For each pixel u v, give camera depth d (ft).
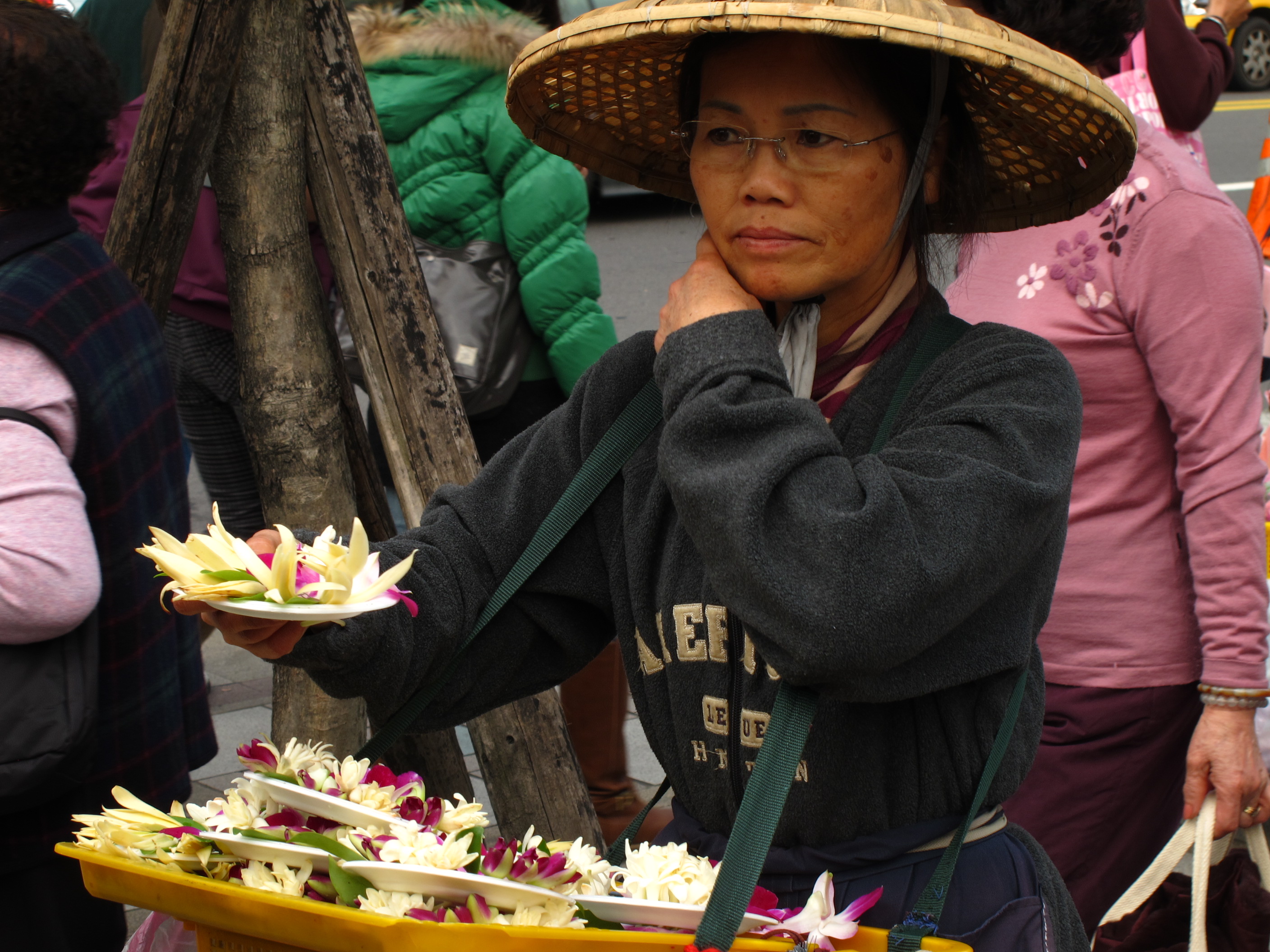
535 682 5.76
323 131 7.91
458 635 5.32
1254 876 7.13
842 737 4.62
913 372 4.96
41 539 6.07
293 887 4.23
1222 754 7.37
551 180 10.68
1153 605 7.97
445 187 10.78
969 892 4.76
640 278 33.06
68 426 6.42
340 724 8.38
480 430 11.29
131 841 4.44
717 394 4.41
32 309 6.36
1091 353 7.79
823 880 4.34
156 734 6.95
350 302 8.10
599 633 5.79
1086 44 7.45
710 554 4.29
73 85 6.65
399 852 4.20
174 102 7.32
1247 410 7.45
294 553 4.15
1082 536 8.02
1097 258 7.66
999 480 4.27
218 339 11.86
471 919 4.18
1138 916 7.14
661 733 5.20
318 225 10.30
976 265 8.23
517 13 11.07
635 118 6.09
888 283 5.12
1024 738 4.93
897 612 4.07
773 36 4.68
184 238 7.66
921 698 4.66
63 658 6.33
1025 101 5.16
